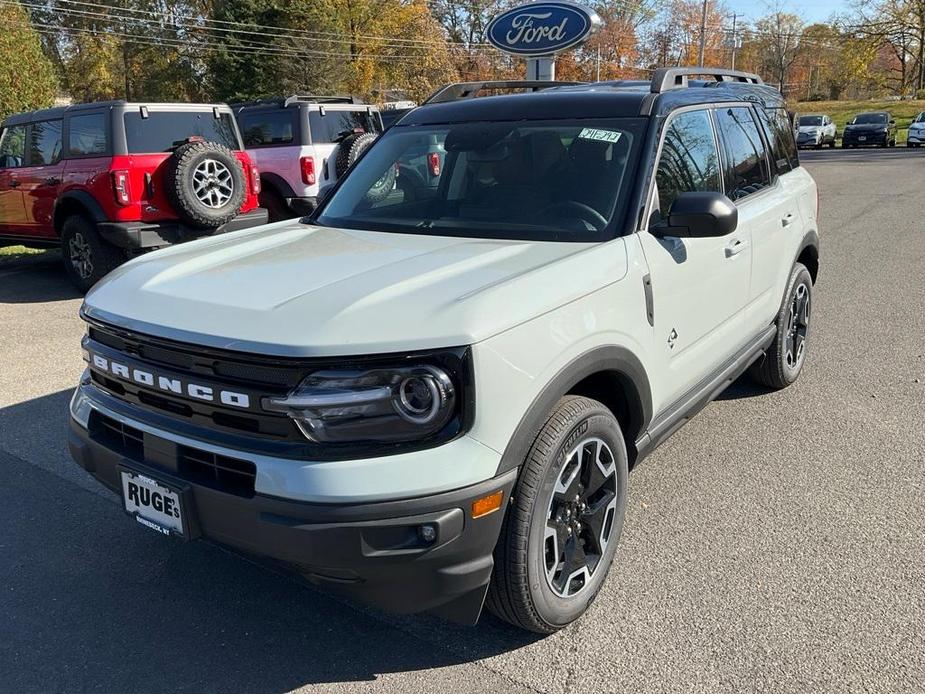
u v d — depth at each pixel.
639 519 3.65
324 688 2.61
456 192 3.62
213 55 44.88
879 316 7.12
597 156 3.41
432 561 2.31
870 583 3.11
